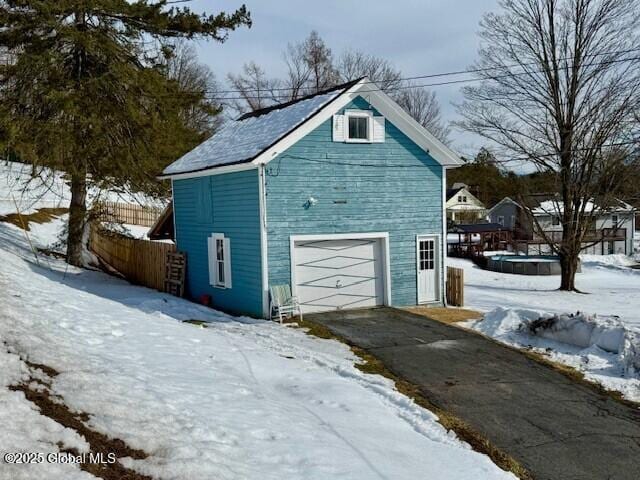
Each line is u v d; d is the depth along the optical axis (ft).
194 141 97.40
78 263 74.69
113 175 69.72
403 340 42.45
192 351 30.50
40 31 64.75
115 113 65.36
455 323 49.21
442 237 58.03
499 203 189.47
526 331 44.65
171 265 65.87
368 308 54.54
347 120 52.90
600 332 39.91
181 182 64.90
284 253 50.78
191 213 63.05
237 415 21.27
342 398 27.40
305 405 25.66
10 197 106.42
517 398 31.22
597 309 66.39
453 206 223.71
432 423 26.35
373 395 29.19
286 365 32.94
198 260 62.23
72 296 37.76
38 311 27.89
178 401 20.93
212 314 51.85
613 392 32.89
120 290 63.21
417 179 56.70
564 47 83.10
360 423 24.25
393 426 24.91
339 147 52.75
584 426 27.73
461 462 21.86
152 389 21.26
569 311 63.93
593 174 85.10
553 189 91.25
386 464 19.90
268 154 48.80
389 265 55.62
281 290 49.80
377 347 40.40
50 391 18.15
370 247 55.11
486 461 22.50
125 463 15.55
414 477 19.38
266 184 49.67
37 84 62.75
